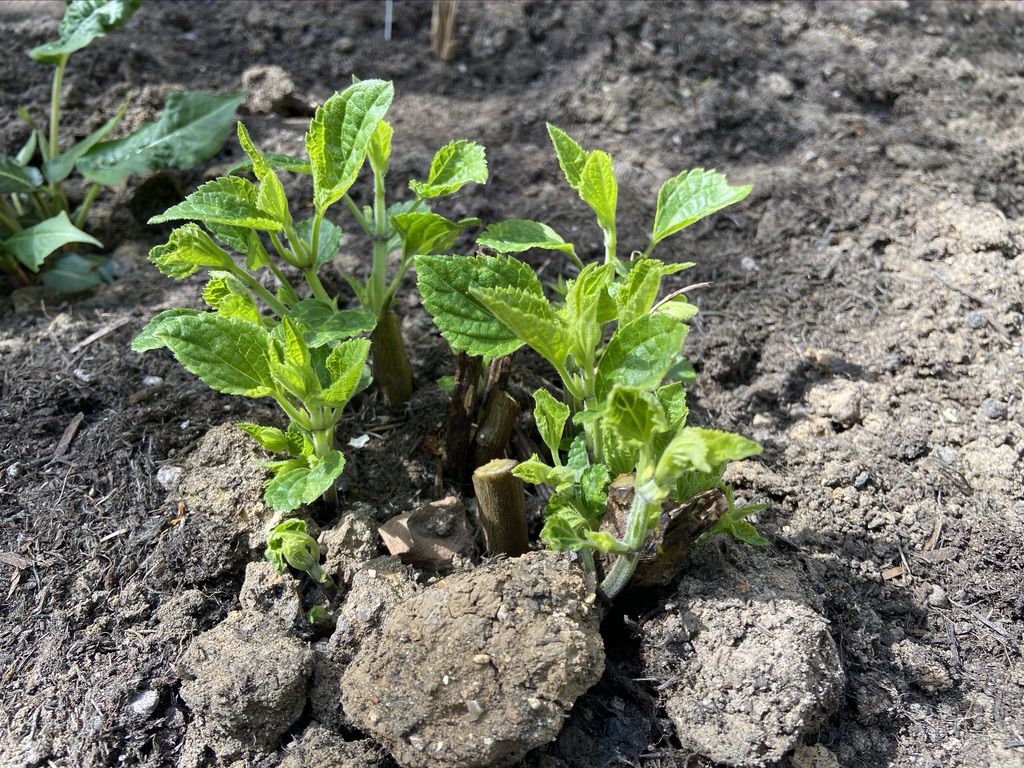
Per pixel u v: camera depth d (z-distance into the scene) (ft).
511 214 1.81
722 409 1.52
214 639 1.16
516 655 1.05
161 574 1.27
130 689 1.17
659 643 1.15
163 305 1.66
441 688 1.05
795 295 1.66
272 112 2.00
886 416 1.48
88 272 1.72
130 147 1.75
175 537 1.30
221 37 2.13
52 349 1.56
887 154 1.88
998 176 1.84
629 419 0.98
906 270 1.68
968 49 2.15
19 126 1.93
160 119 1.77
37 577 1.27
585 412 1.05
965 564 1.31
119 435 1.42
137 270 1.76
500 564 1.13
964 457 1.43
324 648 1.20
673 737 1.15
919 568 1.31
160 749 1.14
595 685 1.20
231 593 1.28
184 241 1.25
